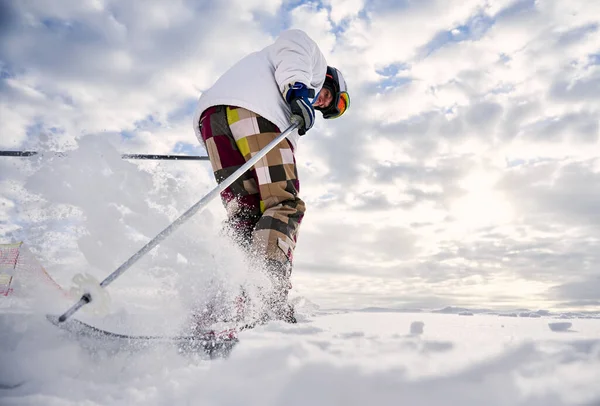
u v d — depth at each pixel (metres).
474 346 1.03
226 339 1.08
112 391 0.75
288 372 0.74
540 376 0.73
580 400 0.62
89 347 0.94
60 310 1.06
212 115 1.92
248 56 2.01
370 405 0.62
